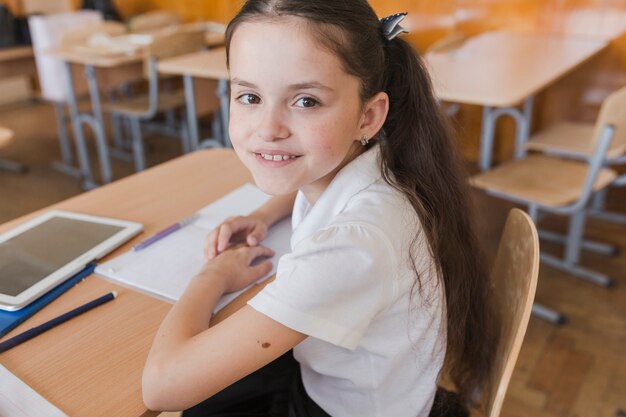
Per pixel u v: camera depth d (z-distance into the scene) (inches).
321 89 25.6
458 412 36.9
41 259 35.8
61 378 26.4
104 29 147.8
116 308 31.8
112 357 27.8
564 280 90.4
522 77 87.6
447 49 110.3
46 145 164.7
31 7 190.2
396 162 31.8
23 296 31.8
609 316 81.6
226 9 167.9
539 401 66.2
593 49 108.1
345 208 29.0
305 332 24.9
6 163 147.2
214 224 41.9
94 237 38.9
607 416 63.9
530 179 84.1
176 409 25.5
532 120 131.6
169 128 172.2
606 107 71.9
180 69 110.0
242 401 38.4
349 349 27.0
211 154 57.2
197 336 26.3
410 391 31.7
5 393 25.2
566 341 76.6
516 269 34.0
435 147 32.5
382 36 30.2
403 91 31.7
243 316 25.7
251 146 27.7
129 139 166.7
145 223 42.2
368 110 29.0
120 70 140.9
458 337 33.9
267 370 39.4
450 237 32.1
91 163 150.2
